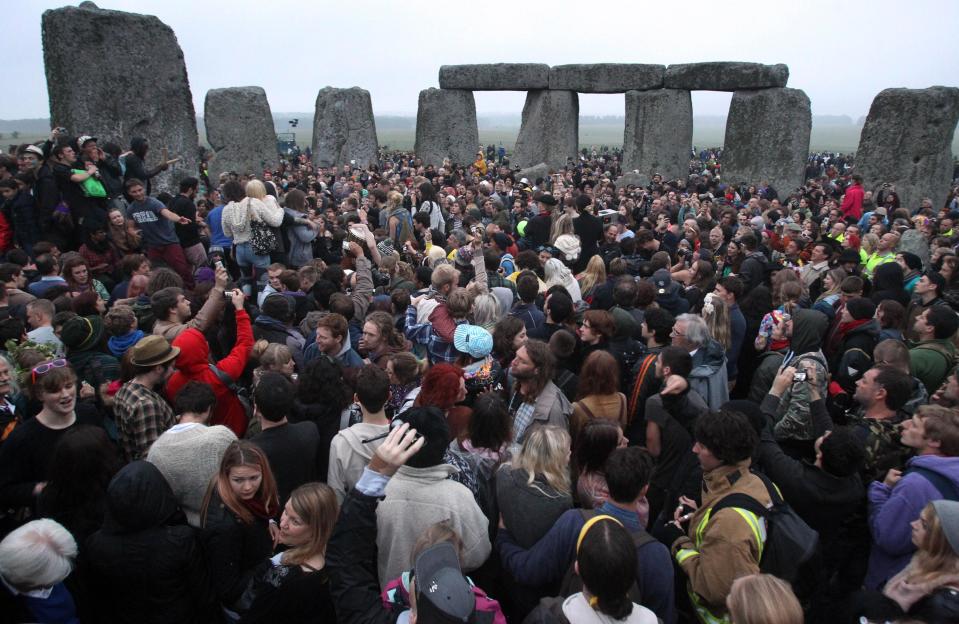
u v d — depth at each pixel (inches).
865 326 228.8
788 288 243.8
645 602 114.4
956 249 387.5
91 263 329.4
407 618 106.0
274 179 788.6
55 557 109.1
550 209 423.8
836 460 138.1
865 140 858.1
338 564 114.3
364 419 152.3
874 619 109.0
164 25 569.3
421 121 1139.9
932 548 108.3
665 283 279.0
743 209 604.4
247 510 127.4
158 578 115.3
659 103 1015.6
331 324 188.2
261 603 110.9
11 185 348.8
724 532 118.9
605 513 122.3
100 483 130.3
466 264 316.8
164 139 581.3
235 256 346.0
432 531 109.3
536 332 224.4
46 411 149.0
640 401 189.5
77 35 522.0
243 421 185.8
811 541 122.4
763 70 935.0
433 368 166.2
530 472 134.8
